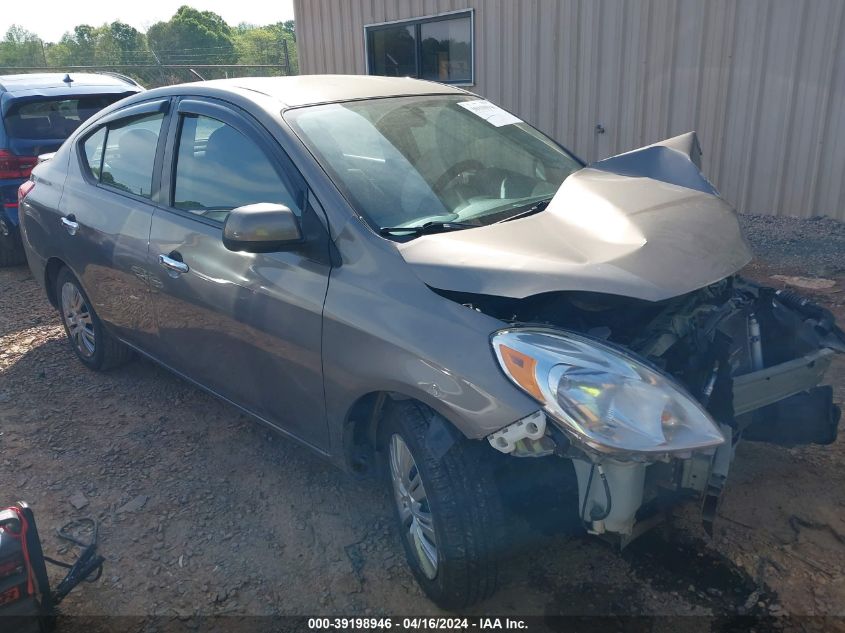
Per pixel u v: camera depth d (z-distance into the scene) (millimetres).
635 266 2484
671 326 2662
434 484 2410
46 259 4688
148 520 3248
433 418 2467
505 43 8891
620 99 8078
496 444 2238
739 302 3033
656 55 7688
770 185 7320
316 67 11406
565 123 8609
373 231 2738
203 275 3291
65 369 4852
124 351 4598
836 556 2787
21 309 6129
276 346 2980
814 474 3271
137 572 2938
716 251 2723
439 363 2361
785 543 2863
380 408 2762
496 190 3270
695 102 7562
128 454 3785
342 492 3393
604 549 2896
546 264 2443
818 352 2861
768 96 7105
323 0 10906
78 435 3992
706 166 7660
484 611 2639
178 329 3592
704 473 2311
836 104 6734
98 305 4293
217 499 3377
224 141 3311
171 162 3607
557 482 2557
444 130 3479
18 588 2307
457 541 2402
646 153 3570
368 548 3016
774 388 2748
